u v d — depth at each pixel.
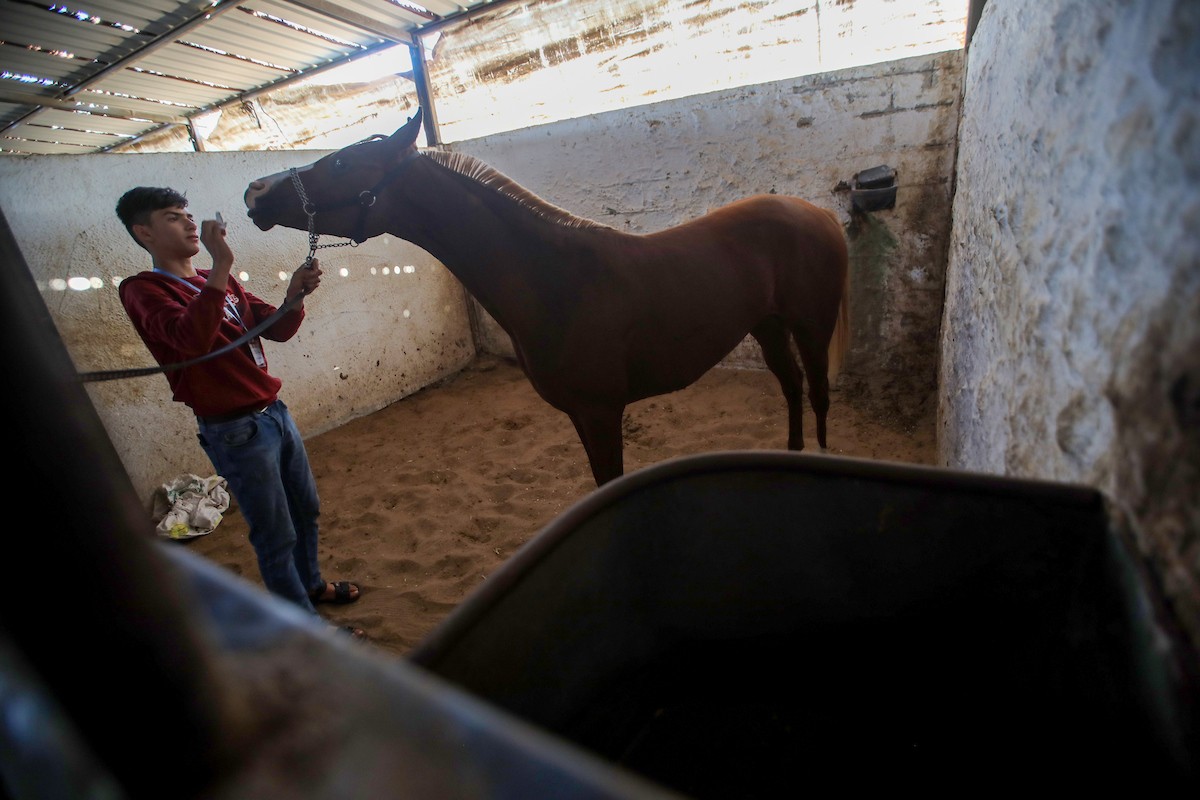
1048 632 0.53
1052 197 0.71
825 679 0.67
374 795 0.21
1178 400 0.40
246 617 0.29
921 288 2.69
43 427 0.18
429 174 1.53
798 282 2.00
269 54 3.95
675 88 3.36
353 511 2.42
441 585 1.88
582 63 3.54
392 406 3.62
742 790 0.64
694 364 1.76
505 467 2.63
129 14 3.22
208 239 1.18
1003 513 0.53
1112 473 0.49
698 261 1.71
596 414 1.61
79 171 2.34
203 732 0.22
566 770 0.20
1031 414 0.75
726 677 0.70
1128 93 0.50
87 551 0.19
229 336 1.38
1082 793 0.49
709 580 0.63
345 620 1.76
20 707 0.27
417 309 3.79
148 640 0.21
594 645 0.59
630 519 0.60
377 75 4.37
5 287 0.17
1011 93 1.05
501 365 4.12
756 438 2.58
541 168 3.51
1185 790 0.34
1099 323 0.54
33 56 3.69
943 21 2.69
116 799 0.22
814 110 2.69
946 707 0.63
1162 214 0.44
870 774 0.63
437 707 0.23
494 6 3.32
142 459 2.56
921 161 2.54
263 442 1.38
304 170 1.55
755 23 3.04
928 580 0.57
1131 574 0.43
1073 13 0.67
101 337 2.43
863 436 2.50
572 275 1.52
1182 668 0.35
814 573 0.61
